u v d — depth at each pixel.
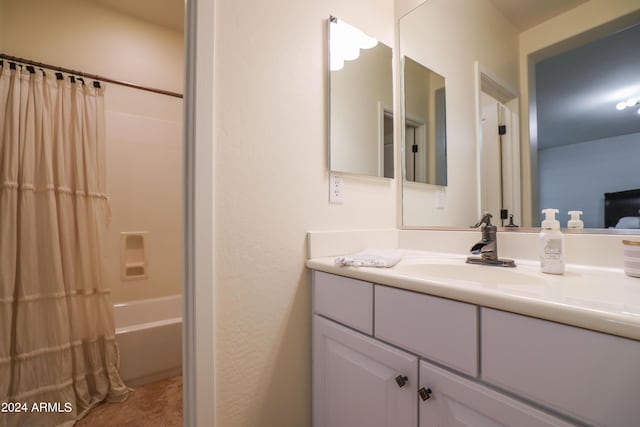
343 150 1.13
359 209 1.20
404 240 1.30
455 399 0.58
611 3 0.81
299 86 1.01
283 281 0.95
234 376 0.84
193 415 0.76
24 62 1.60
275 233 0.93
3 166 1.39
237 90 0.86
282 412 0.94
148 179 2.17
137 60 2.14
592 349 0.41
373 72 1.26
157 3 2.01
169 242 2.25
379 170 1.27
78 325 1.46
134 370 1.61
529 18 0.97
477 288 0.55
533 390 0.47
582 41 0.85
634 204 0.74
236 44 0.86
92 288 1.58
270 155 0.93
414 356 0.66
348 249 1.12
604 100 0.80
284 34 0.97
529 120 0.95
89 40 1.95
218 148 0.82
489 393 0.53
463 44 1.14
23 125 1.46
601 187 0.80
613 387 0.39
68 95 1.64
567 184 0.86
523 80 0.97
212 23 0.80
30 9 1.75
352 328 0.84
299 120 1.01
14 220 1.37
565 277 0.71
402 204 1.33
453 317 0.59
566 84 0.88
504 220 1.00
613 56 0.80
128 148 2.10
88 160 1.64
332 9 1.12
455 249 1.13
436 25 1.23
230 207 0.84
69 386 1.37
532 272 0.77
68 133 1.61
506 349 0.51
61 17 1.85
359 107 1.20
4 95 1.46
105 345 1.53
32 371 1.31
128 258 2.09
